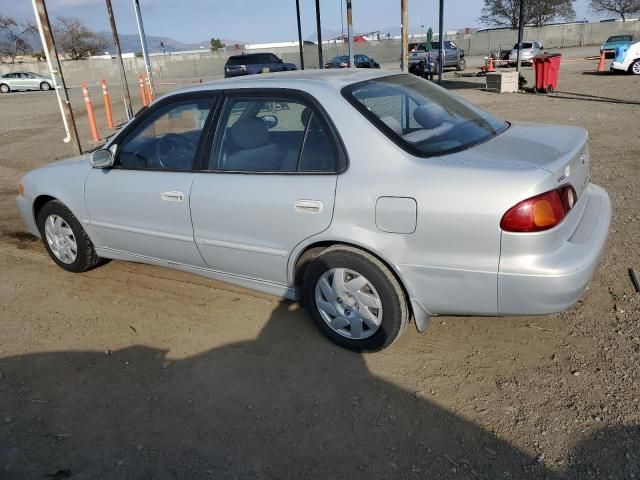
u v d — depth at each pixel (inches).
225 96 142.6
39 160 399.5
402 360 127.8
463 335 135.9
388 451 101.6
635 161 280.5
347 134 121.4
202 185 141.4
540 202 103.0
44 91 1391.5
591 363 121.2
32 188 183.8
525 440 101.4
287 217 127.6
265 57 1147.3
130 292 170.9
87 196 167.8
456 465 97.3
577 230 117.3
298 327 144.5
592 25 2028.8
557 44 2039.9
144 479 98.5
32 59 2568.9
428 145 119.2
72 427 112.3
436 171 110.6
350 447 103.2
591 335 131.3
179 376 127.3
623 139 336.5
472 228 106.3
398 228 113.8
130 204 157.4
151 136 155.9
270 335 141.7
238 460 101.7
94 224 170.6
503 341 132.2
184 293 167.9
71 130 389.1
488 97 622.8
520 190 102.8
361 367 126.3
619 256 170.7
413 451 101.1
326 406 114.4
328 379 123.0
